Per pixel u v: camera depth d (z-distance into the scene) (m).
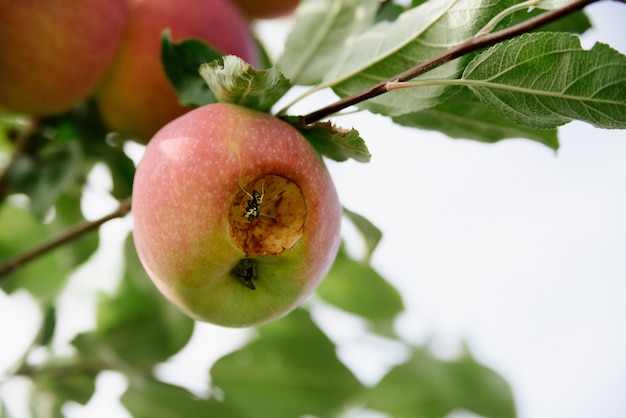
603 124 0.47
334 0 0.57
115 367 0.66
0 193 0.62
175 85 0.53
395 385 0.68
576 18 0.56
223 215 0.48
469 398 0.69
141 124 0.62
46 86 0.59
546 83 0.47
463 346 0.70
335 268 0.69
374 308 0.71
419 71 0.48
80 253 0.66
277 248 0.50
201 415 0.67
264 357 0.68
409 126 0.55
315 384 0.68
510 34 0.47
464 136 0.55
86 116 0.62
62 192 0.65
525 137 0.54
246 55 0.61
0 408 0.65
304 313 0.69
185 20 0.59
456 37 0.50
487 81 0.48
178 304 0.51
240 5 0.65
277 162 0.49
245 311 0.51
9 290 0.68
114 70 0.60
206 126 0.49
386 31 0.52
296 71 0.56
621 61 0.46
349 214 0.54
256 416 0.68
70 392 0.66
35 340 0.64
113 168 0.63
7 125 0.65
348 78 0.52
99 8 0.58
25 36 0.57
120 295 0.68
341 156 0.51
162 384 0.67
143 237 0.49
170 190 0.48
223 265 0.49
